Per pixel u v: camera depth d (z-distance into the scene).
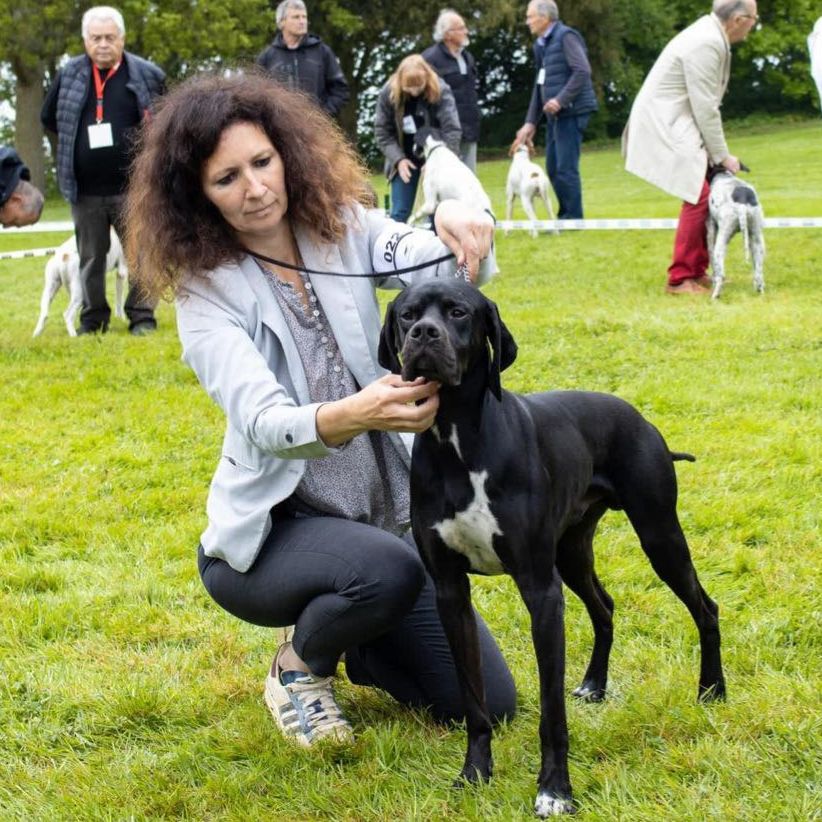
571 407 3.08
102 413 6.80
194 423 6.56
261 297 3.07
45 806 2.96
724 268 9.84
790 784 2.75
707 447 5.54
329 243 3.15
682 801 2.70
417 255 3.14
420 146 10.45
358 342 3.11
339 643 3.06
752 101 39.94
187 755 3.15
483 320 2.74
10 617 4.16
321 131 3.14
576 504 3.06
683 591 3.21
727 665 3.46
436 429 2.76
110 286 12.34
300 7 10.43
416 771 2.98
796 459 5.36
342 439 2.75
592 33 37.12
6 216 6.26
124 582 4.44
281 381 3.10
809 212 13.67
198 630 4.00
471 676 2.91
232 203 2.96
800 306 8.37
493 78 39.88
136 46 29.31
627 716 3.14
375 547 2.98
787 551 4.34
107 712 3.43
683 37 8.84
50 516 5.20
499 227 12.70
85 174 8.77
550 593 2.79
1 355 8.48
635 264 10.80
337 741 3.14
